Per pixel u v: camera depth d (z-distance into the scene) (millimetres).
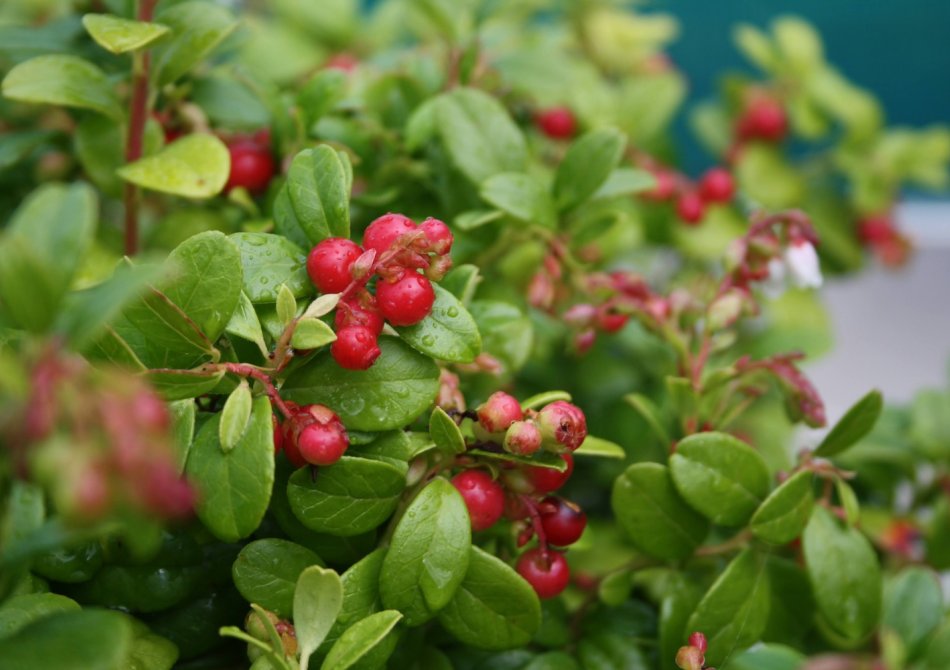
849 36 735
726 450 295
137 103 318
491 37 417
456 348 270
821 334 395
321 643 268
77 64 315
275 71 441
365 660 270
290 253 277
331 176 277
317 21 468
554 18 568
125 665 269
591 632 315
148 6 318
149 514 211
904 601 335
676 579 307
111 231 344
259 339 268
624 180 347
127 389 213
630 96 449
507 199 319
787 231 319
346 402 271
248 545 273
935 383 703
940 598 335
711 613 294
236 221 342
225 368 264
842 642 348
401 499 278
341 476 269
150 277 228
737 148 523
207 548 285
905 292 757
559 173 331
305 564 274
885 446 395
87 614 237
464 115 331
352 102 343
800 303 491
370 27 484
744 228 481
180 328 265
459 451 273
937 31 725
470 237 338
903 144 516
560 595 315
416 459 280
